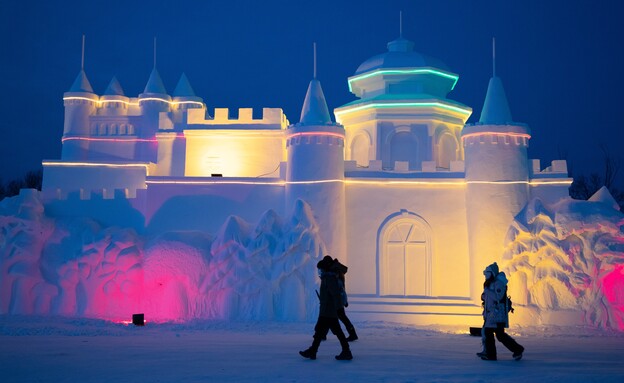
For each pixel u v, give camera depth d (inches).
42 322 902.4
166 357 514.6
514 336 833.5
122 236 1128.8
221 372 438.9
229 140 1352.1
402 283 1117.7
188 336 731.4
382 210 1136.8
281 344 642.8
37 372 435.8
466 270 1117.1
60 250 1144.2
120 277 1106.1
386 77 1414.9
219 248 1067.3
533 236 1053.2
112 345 605.6
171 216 1159.0
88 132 1480.1
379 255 1122.0
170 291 1065.5
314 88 1177.4
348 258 1124.5
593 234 1031.0
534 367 479.8
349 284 1114.7
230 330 845.2
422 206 1136.8
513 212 1098.7
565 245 1031.0
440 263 1122.0
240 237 1063.0
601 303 1002.1
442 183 1139.3
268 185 1160.8
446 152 1389.0
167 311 1058.7
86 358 506.0
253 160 1343.5
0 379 408.5
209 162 1348.4
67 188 1363.2
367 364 487.2
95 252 1120.2
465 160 1143.0
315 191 1112.2
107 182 1366.9
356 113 1405.0
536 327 971.9
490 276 533.3
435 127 1360.7
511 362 511.8
